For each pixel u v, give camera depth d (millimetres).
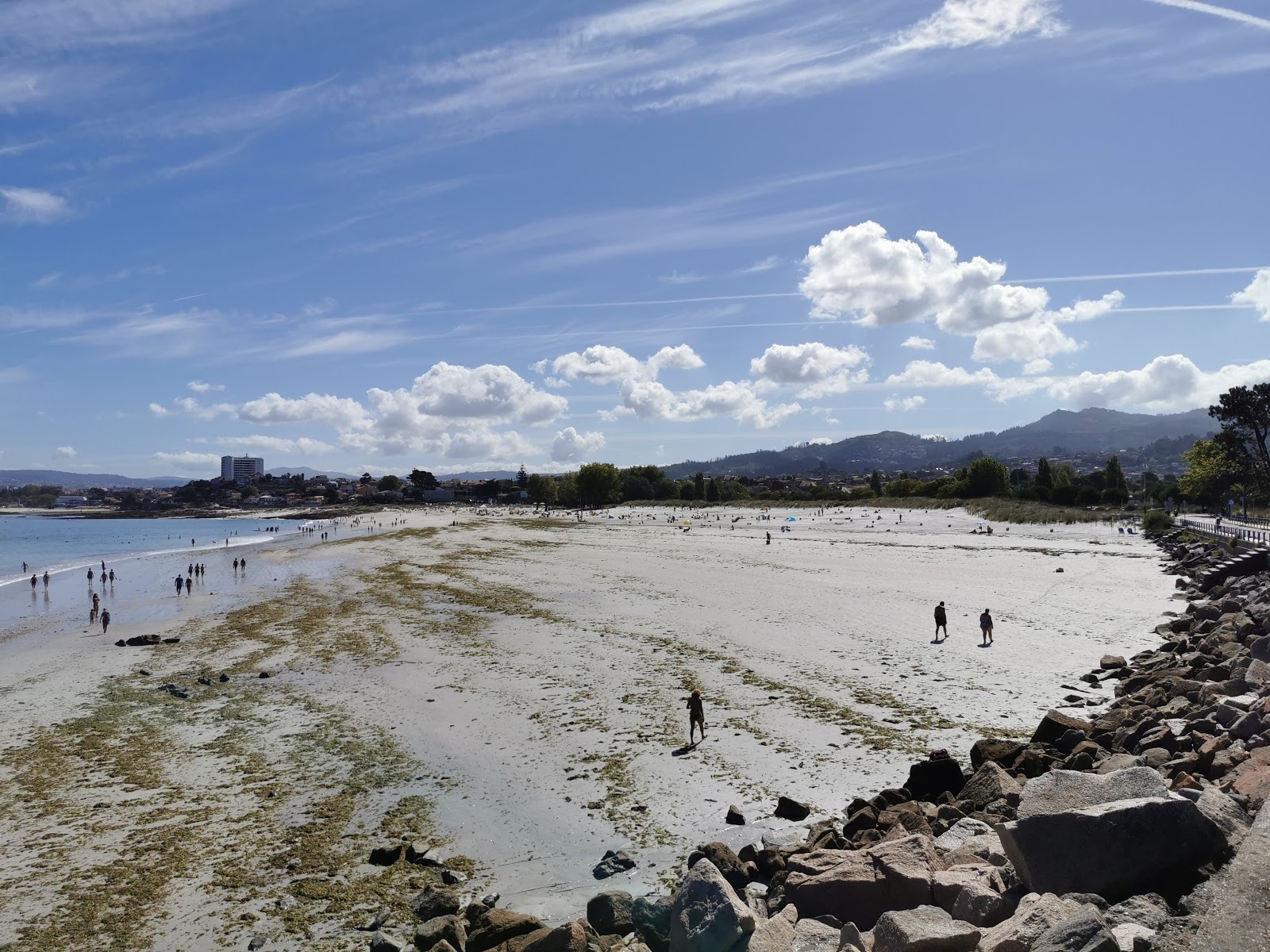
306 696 26922
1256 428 97062
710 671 27281
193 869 14695
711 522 128875
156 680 30500
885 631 33469
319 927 12555
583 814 16281
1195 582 43344
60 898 13820
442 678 28078
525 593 48812
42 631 43719
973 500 133125
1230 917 6641
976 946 7988
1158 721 16656
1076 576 49750
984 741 17109
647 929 11109
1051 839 8719
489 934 11359
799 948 9164
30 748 22281
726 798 16609
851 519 120688
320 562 80250
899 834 12750
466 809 16859
